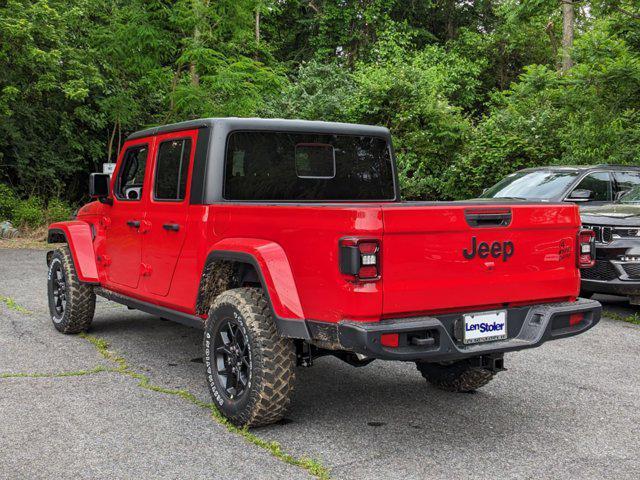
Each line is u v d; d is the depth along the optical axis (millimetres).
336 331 3605
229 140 4773
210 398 4793
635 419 4449
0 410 4438
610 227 8109
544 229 4113
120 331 7031
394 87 19391
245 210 4250
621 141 13477
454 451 3850
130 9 16500
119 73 21578
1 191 20109
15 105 20516
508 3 18297
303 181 5141
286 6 36562
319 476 3459
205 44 16078
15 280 10688
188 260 4793
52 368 5523
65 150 22797
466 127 19188
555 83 15203
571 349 6457
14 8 17812
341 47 35938
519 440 4043
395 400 4836
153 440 3949
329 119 20688
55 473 3467
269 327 4012
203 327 4781
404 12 35875
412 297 3602
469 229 3777
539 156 16078
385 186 5617
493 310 3957
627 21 13141
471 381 4852
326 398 4875
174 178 5086
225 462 3635
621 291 8023
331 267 3592
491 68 36250
